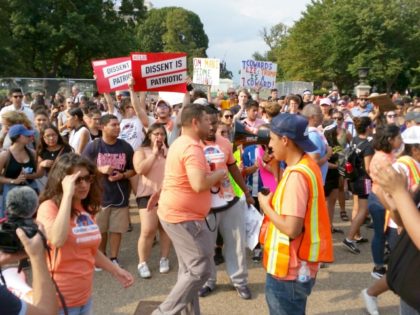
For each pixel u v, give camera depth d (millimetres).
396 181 1971
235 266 4777
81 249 2928
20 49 35562
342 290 5023
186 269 3863
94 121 6992
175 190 3723
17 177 5242
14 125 5270
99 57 38625
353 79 49406
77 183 2939
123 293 4906
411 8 45875
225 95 16141
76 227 2912
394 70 43625
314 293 4949
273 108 5867
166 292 4930
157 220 5270
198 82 12750
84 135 6477
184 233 3717
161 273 5445
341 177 7441
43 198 2994
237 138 5383
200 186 3543
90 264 3006
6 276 2574
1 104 10648
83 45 36531
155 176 5207
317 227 2914
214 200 4602
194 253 3740
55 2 35875
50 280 1967
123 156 5402
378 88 48938
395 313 4500
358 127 6203
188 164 3598
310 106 5543
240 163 5691
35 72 39906
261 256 5844
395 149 4887
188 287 3756
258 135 5051
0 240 2039
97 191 3107
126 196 5465
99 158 5344
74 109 6910
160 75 6547
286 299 2980
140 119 6602
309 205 2881
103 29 38562
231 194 4715
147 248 5320
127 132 7121
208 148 4496
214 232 4648
